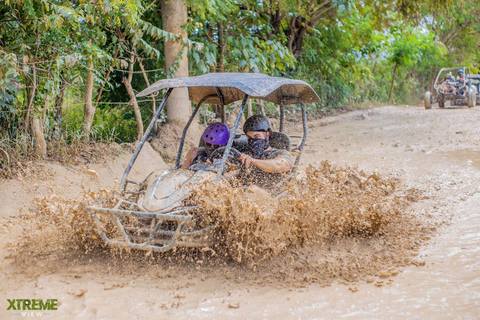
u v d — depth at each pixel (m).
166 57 10.34
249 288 3.82
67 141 8.14
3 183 6.31
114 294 3.69
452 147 9.91
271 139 5.66
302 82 5.35
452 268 4.00
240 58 11.98
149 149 8.84
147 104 10.84
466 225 5.10
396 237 4.89
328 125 15.79
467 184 6.75
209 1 9.62
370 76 21.88
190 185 4.35
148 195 4.36
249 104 11.76
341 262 4.29
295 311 3.36
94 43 8.38
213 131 5.08
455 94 20.11
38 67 7.62
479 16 28.62
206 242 4.14
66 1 6.92
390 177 7.44
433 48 27.83
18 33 7.22
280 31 16.69
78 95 9.71
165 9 10.14
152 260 4.38
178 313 3.37
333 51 19.31
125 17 8.16
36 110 7.75
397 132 12.77
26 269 4.13
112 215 3.96
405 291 3.60
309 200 4.61
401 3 15.90
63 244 4.69
